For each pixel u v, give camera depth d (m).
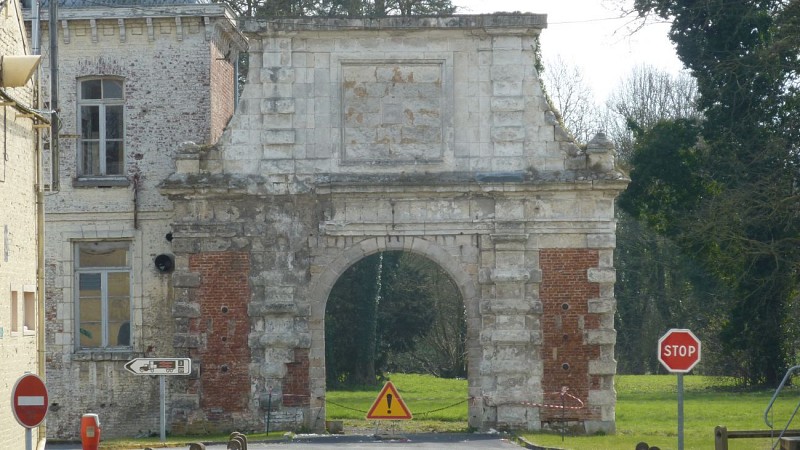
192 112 44.44
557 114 43.31
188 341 41.75
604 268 41.62
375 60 42.09
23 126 33.47
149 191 44.16
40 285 35.19
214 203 42.03
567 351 41.62
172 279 43.59
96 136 44.72
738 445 36.22
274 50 42.16
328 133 42.00
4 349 31.25
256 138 42.09
